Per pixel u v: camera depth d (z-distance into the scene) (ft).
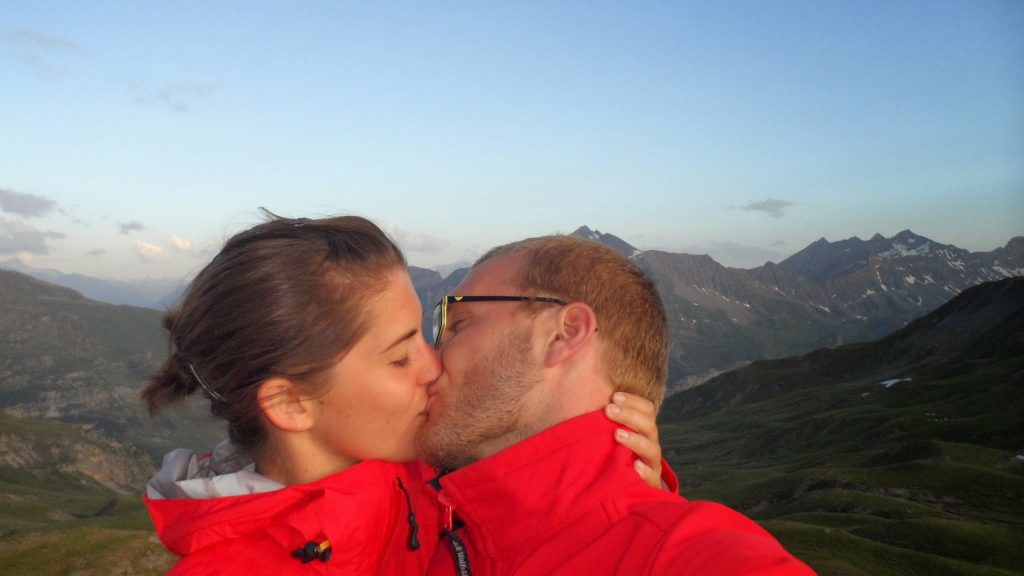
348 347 1.74
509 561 1.73
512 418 1.94
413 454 1.97
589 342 1.96
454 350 2.04
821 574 25.58
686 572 1.46
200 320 1.76
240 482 1.80
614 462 1.81
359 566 1.79
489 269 2.16
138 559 33.04
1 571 30.22
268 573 1.70
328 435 1.85
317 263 1.73
